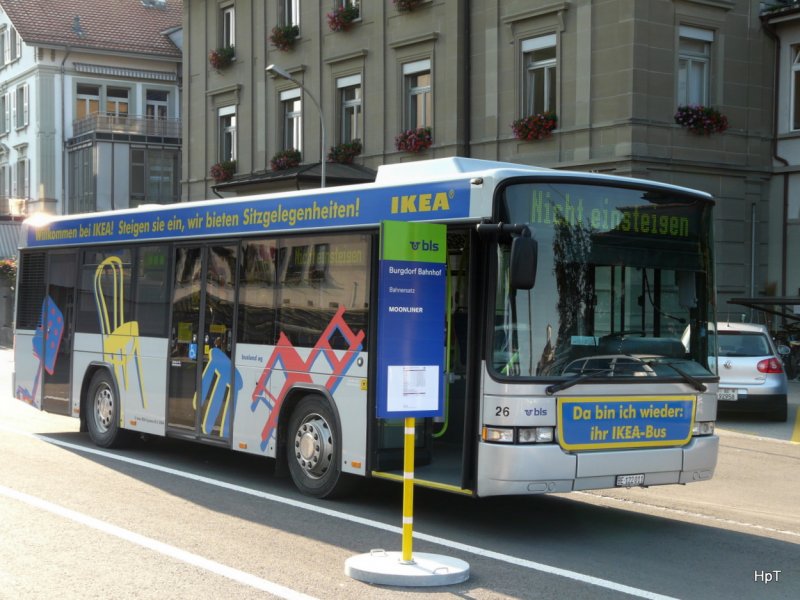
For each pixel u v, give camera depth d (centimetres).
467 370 827
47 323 1441
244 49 3381
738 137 2447
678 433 873
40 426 1545
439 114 2656
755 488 1141
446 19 2628
